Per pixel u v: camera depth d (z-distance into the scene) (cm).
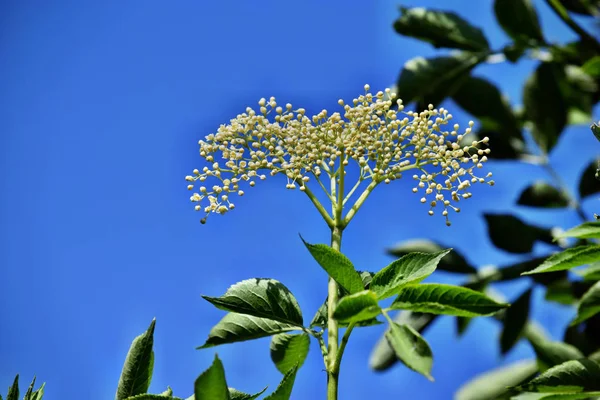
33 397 79
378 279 80
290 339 85
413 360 73
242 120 89
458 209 88
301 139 87
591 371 85
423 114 88
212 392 74
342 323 81
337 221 87
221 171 89
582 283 114
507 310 115
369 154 88
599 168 84
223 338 83
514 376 114
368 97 88
